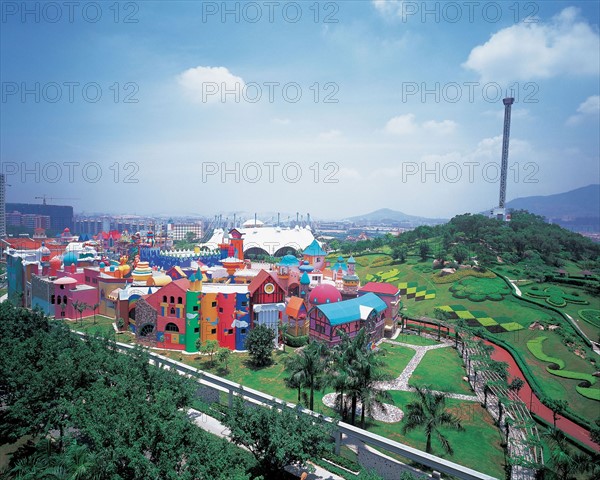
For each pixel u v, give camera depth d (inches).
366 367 2197.3
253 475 1835.6
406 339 4303.6
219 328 3730.3
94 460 1438.2
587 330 4429.1
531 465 1891.0
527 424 2367.1
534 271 6314.0
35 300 4911.4
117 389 1877.5
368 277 7440.9
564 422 2790.4
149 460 1510.8
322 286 4084.6
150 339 3799.2
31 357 2310.5
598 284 5506.9
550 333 4338.1
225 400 2753.4
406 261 7815.0
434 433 2415.1
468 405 2834.6
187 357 3533.5
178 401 2108.8
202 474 1422.2
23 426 1994.3
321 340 3604.8
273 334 3452.3
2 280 7027.6
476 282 6033.5
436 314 5017.2
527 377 3410.4
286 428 1777.8
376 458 1998.0
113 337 3127.5
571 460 1836.9
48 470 1448.1
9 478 1766.7
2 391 2190.0
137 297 4252.0
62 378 2037.4
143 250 6515.8
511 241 7628.0
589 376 3398.1
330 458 2098.9
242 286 4003.4
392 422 2513.5
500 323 4756.4
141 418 1622.8
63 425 1942.7
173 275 5002.5
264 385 2977.4
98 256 6363.2
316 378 2491.4
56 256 5570.9
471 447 2313.0
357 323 3730.3
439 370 3440.0
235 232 6589.6
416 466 2038.6
